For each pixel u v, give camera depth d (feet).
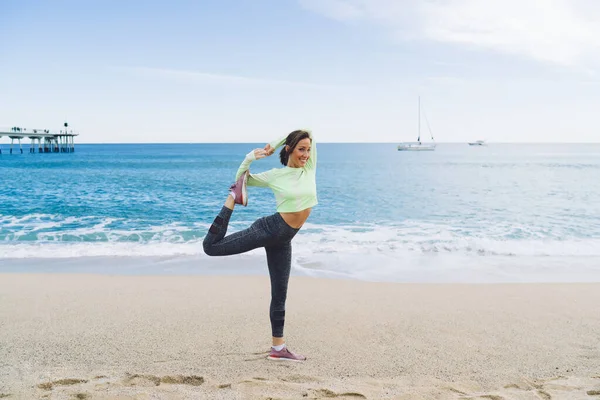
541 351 13.03
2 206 56.24
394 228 41.70
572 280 23.61
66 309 17.12
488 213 52.16
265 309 17.29
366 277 24.00
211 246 11.10
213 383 10.55
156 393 9.82
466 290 20.63
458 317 16.39
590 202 61.11
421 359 12.38
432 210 54.85
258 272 25.05
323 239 35.47
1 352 12.62
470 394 10.09
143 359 12.19
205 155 309.83
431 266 26.58
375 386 10.48
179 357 12.37
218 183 91.86
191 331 14.66
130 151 432.25
